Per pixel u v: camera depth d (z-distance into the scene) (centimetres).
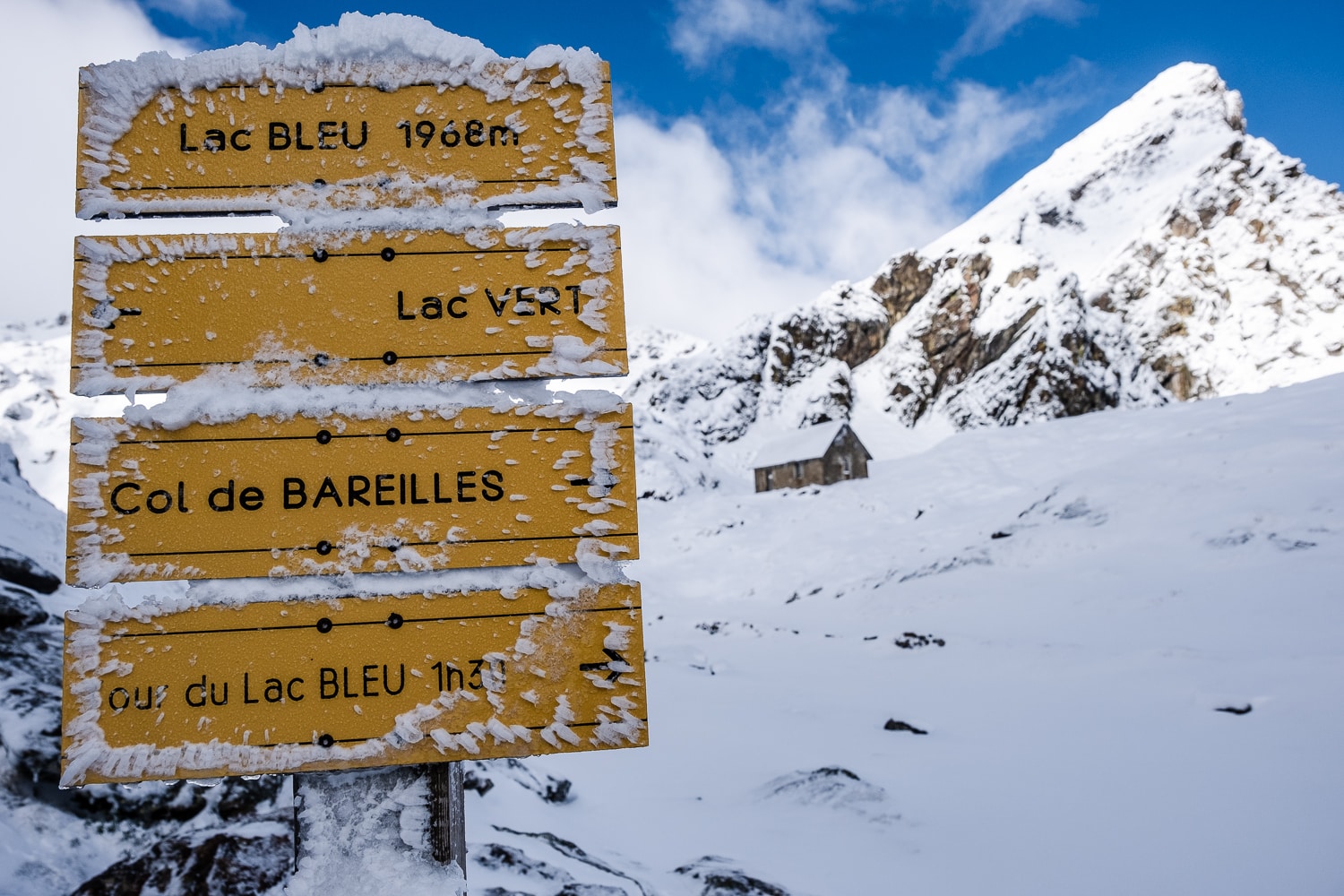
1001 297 10631
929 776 904
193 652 160
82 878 430
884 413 10369
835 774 861
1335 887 565
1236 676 1232
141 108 170
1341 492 2128
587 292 176
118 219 169
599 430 174
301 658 162
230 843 414
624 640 169
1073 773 880
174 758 156
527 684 166
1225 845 650
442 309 173
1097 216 14662
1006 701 1320
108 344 164
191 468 163
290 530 164
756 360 11150
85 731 154
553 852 524
